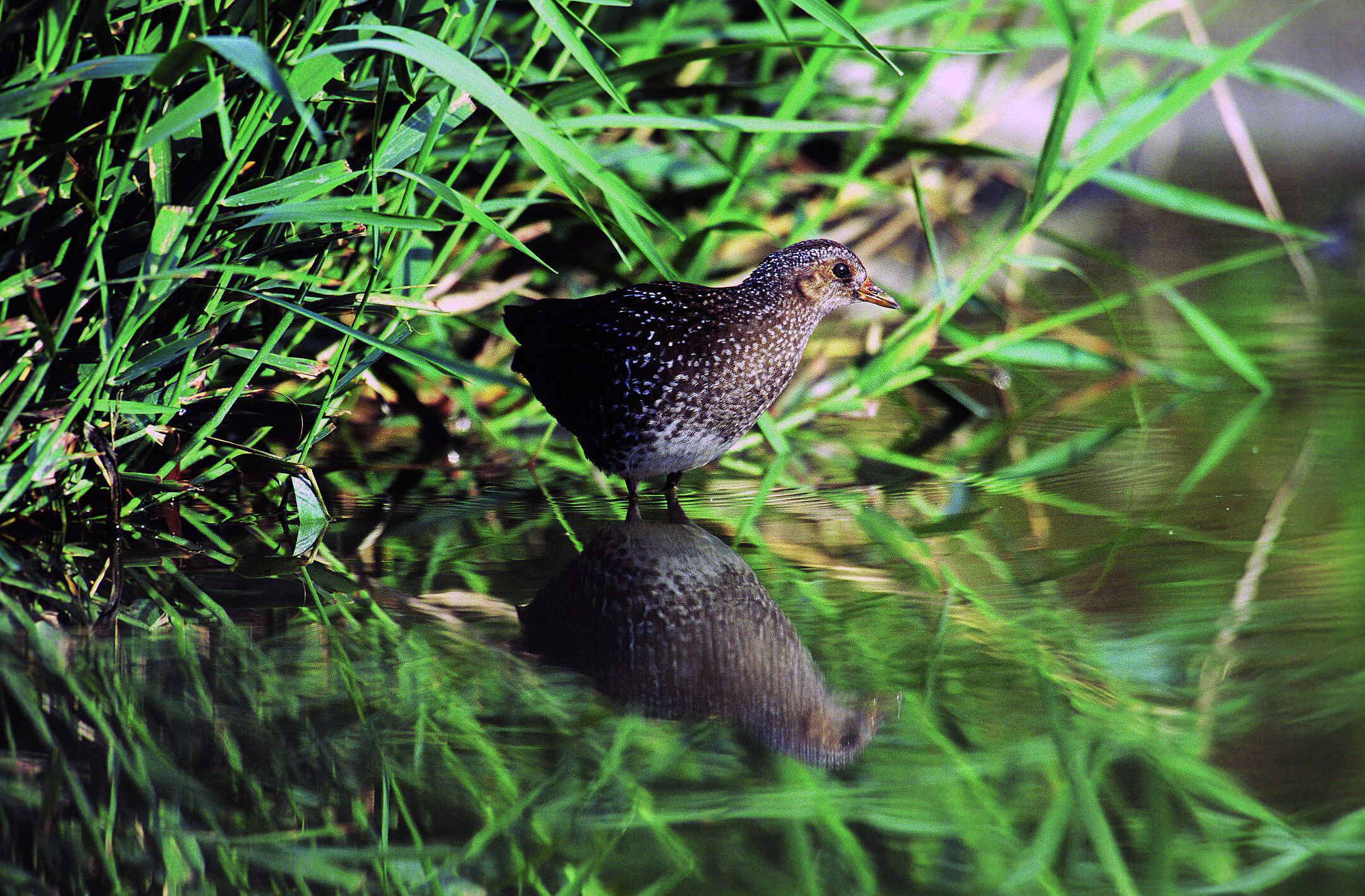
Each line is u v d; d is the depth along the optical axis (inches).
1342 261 595.2
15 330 250.4
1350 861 159.2
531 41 313.3
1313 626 229.6
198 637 232.7
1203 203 387.9
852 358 452.4
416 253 340.5
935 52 298.4
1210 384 428.5
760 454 378.9
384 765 186.5
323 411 298.5
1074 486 331.6
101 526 290.4
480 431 399.9
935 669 217.9
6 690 208.2
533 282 434.0
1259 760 183.2
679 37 370.0
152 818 172.4
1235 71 373.1
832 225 513.7
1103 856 161.9
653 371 312.2
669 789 181.2
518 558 281.1
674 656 226.2
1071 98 324.5
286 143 283.1
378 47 229.3
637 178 434.6
